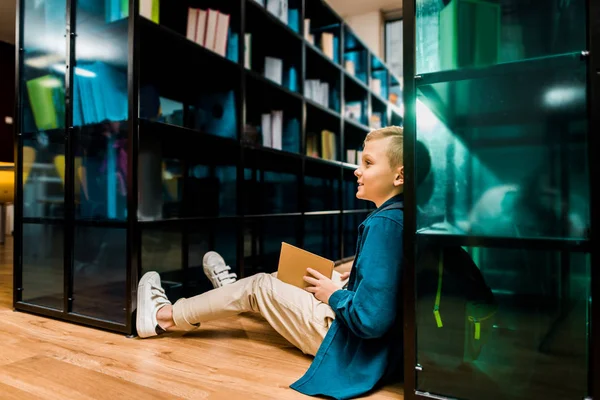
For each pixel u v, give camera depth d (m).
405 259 0.91
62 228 1.65
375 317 0.92
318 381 0.97
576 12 0.82
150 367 1.11
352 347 1.01
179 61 1.94
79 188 1.61
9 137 5.46
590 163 0.76
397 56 5.70
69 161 1.57
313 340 1.11
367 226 1.04
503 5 0.89
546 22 0.85
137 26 1.42
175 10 2.16
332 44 3.19
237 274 2.02
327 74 3.34
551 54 0.85
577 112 0.81
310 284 1.18
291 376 1.06
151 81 1.98
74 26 1.60
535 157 0.86
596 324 0.76
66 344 1.30
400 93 5.16
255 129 2.46
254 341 1.35
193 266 2.14
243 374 1.07
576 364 0.83
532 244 0.80
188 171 2.14
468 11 0.92
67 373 1.06
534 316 0.87
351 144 3.80
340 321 1.04
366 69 3.90
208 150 2.15
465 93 0.91
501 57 0.89
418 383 0.92
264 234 2.66
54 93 1.70
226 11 2.12
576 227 0.82
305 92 2.93
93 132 1.57
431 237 0.90
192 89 2.22
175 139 1.84
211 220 1.79
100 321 1.46
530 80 0.86
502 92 0.89
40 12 1.75
